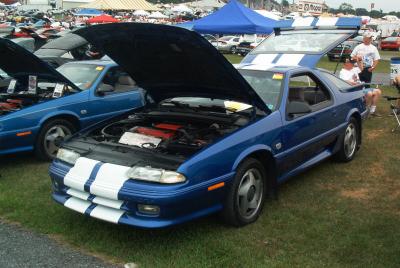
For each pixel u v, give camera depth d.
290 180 5.54
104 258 3.68
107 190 3.71
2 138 5.82
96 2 53.53
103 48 4.40
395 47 37.38
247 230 4.15
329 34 8.45
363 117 6.46
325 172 5.83
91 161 3.97
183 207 3.66
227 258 3.62
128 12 66.88
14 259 3.66
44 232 4.15
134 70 4.90
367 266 3.49
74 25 38.28
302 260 3.60
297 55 8.16
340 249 3.77
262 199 4.45
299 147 4.95
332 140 5.72
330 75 6.05
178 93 5.16
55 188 4.26
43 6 78.31
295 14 54.31
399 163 6.18
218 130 4.42
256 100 4.41
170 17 62.62
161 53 4.35
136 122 4.97
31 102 6.60
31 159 6.57
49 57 11.95
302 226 4.23
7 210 4.65
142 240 3.96
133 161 3.85
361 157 6.49
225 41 32.00
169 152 4.09
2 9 78.81
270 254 3.71
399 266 3.49
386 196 4.99
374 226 4.20
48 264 3.58
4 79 8.02
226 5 17.59
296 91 5.15
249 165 4.19
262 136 4.34
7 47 5.90
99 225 4.25
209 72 4.32
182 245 3.86
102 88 7.07
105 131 4.77
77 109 6.65
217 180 3.87
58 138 6.49
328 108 5.51
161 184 3.59
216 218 4.38
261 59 8.47
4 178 5.72
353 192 5.12
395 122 8.88
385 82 14.43
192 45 3.91
